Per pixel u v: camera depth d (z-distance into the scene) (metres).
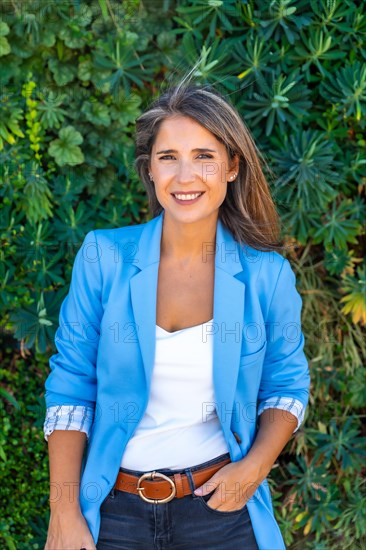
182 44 2.42
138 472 1.80
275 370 1.94
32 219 2.38
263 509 1.89
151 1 2.45
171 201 1.76
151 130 1.80
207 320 1.86
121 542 1.81
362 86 2.28
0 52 2.33
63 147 2.40
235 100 2.37
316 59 2.32
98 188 2.54
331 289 2.62
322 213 2.52
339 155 2.48
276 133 2.44
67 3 2.36
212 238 1.89
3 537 2.46
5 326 2.41
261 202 1.93
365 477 2.69
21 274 2.40
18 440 2.50
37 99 2.42
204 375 1.80
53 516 1.79
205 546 1.81
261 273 1.87
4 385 2.53
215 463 1.82
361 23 2.32
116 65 2.38
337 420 2.62
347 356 2.61
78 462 1.82
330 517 2.54
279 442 1.88
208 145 1.74
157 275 1.82
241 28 2.33
